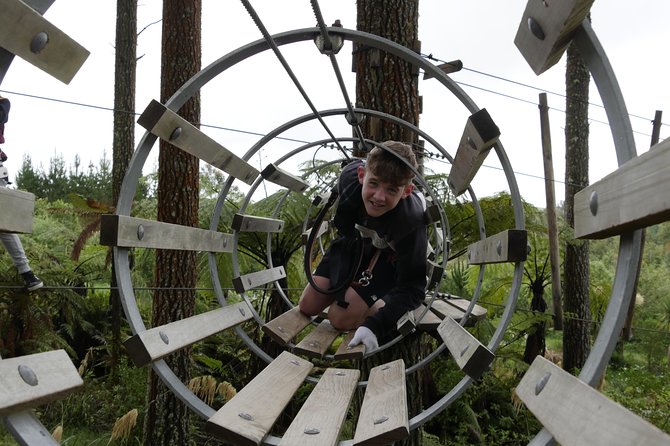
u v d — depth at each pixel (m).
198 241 2.51
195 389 6.23
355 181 2.85
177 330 1.96
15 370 1.18
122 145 10.13
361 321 3.11
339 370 2.43
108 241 1.76
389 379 2.19
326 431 1.67
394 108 4.36
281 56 1.82
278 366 2.41
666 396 6.95
